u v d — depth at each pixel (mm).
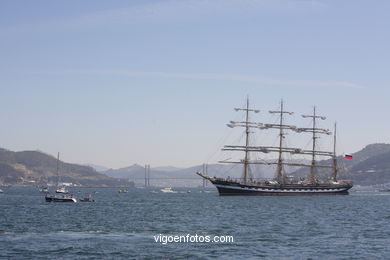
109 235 75438
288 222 99062
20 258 56750
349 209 143375
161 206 154625
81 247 63594
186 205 160250
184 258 57469
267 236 75875
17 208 141125
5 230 81938
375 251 62906
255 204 164625
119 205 160625
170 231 81438
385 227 90500
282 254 60375
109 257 57562
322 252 61938
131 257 57719
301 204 166125
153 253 60094
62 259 56250
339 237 75500
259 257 58406
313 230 84625
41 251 60719
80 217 108875
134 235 75562
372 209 144750
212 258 57562
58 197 183000
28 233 77625
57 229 83750
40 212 124312
